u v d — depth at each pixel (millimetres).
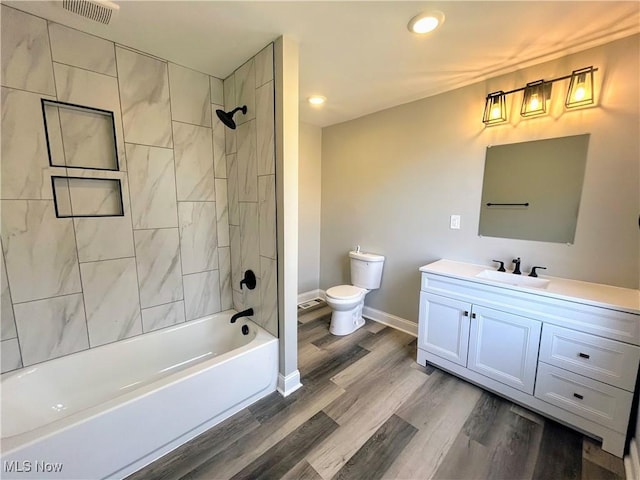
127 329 1925
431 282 2133
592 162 1708
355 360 2334
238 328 2242
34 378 1564
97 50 1630
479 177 2203
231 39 1646
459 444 1521
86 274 1731
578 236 1794
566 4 1313
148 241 1957
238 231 2240
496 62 1872
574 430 1598
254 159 1955
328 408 1790
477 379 1938
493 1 1299
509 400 1841
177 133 2008
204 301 2297
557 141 1822
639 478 1234
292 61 1653
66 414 1632
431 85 2240
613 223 1670
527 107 1894
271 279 1932
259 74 1808
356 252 3152
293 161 1752
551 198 1876
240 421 1682
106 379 1823
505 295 1747
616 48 1594
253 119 1918
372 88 2299
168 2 1315
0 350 1496
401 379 2080
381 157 2877
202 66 1987
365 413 1745
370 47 1714
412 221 2684
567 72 1766
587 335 1480
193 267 2203
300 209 3426
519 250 2047
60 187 1608
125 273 1879
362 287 3021
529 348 1684
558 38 1596
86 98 1622
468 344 1960
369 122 2949
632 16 1397
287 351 1913
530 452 1472
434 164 2467
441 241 2488
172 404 1457
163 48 1749
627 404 1388
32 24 1430
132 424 1334
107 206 1782
